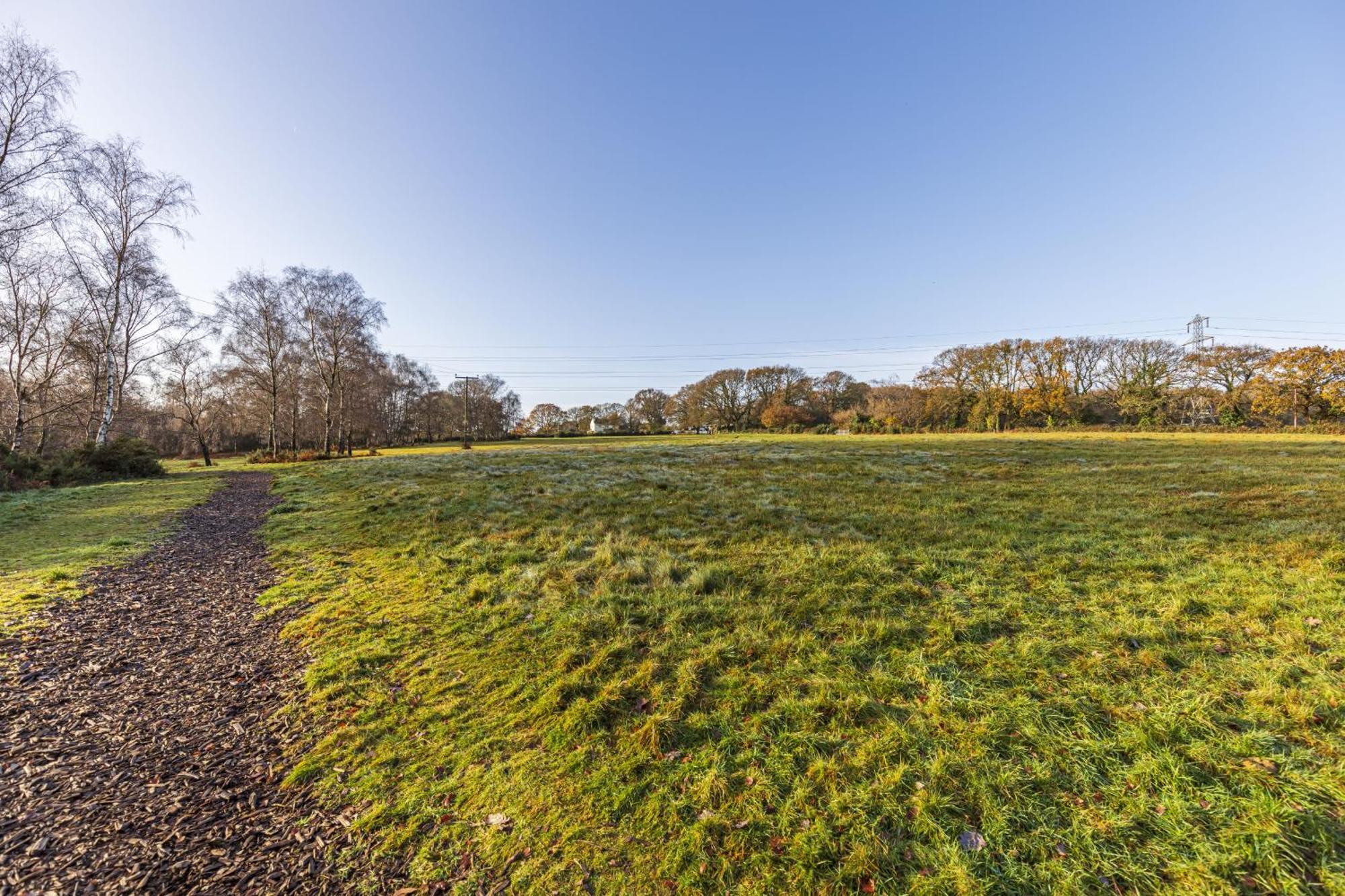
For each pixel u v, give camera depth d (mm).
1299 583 5645
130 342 29266
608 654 4871
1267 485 11969
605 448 33281
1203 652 4391
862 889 2584
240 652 5570
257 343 37469
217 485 21094
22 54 19875
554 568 7520
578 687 4391
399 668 5016
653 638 5195
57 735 4059
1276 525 8164
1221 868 2521
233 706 4504
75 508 14422
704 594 6289
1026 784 3100
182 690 4789
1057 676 4184
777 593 6145
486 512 12000
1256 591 5512
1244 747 3227
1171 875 2520
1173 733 3379
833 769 3316
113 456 24047
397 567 8234
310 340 39031
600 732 3836
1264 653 4332
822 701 3975
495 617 5984
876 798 3084
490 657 5090
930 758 3359
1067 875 2551
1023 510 10273
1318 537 7230
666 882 2691
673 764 3500
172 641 5844
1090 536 8078
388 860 2879
